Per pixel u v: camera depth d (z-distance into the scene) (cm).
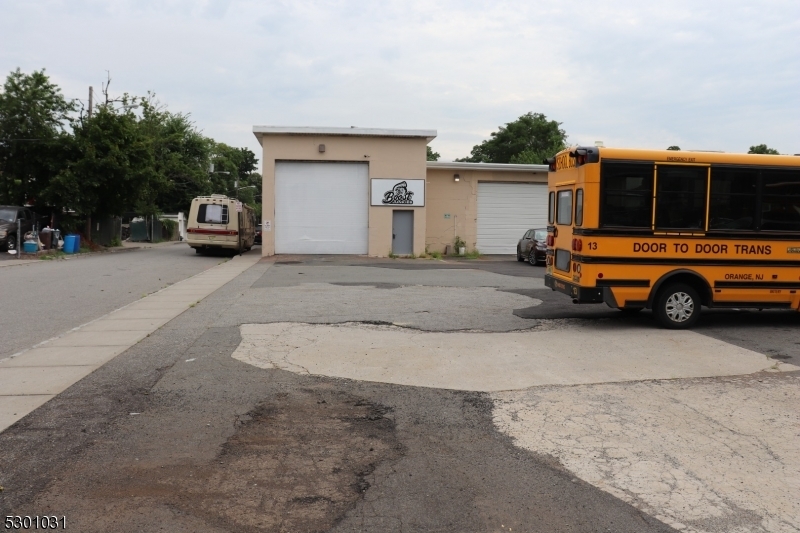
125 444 527
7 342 935
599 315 1149
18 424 572
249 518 404
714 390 693
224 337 948
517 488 451
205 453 509
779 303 1022
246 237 3316
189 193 5988
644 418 602
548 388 696
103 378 727
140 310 1226
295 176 2927
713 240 1002
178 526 393
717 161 995
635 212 988
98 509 414
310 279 1822
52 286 1648
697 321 1101
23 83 3109
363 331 992
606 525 401
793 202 1013
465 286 1623
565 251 1083
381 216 2942
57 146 3138
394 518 405
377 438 547
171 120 6028
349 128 2875
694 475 478
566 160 1073
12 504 420
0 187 3144
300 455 507
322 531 389
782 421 597
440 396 666
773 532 396
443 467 486
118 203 3453
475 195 3272
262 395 665
